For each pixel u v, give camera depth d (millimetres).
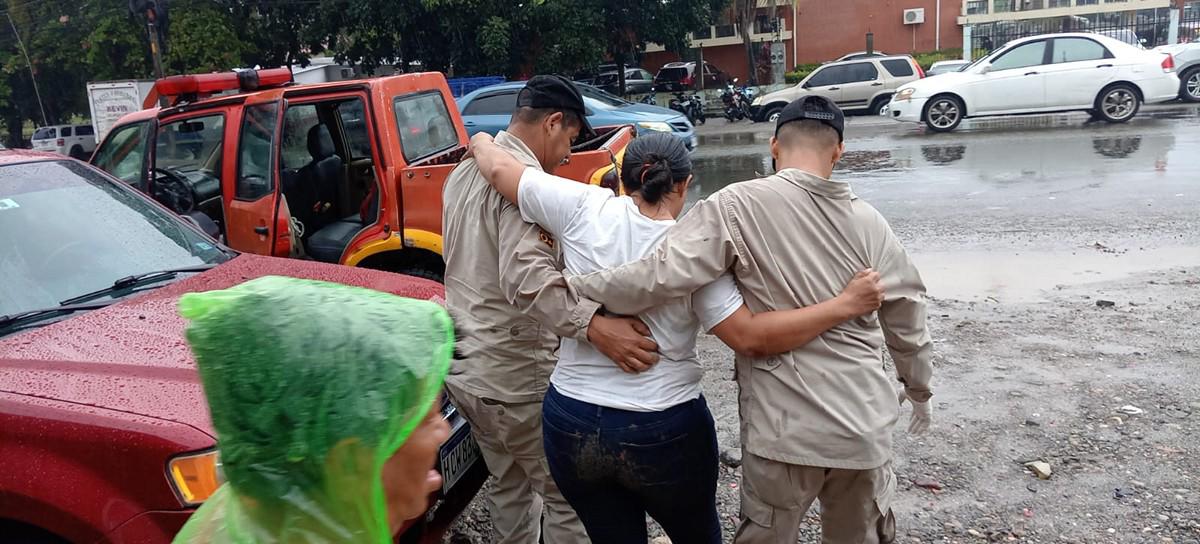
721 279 2150
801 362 2145
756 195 2143
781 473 2176
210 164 5527
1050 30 35094
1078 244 6855
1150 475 3338
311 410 881
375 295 1007
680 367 2229
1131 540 2961
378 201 4867
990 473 3457
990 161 11172
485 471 2990
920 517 3191
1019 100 14312
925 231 7727
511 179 2320
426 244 4711
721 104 25562
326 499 920
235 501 980
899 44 37188
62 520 2107
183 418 2133
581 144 4887
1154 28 31422
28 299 2885
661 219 2256
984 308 5496
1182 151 10555
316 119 5781
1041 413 3928
